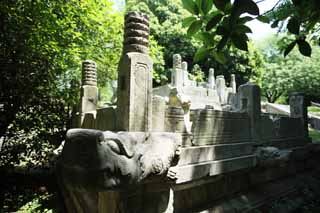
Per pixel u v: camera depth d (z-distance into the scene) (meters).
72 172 2.42
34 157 5.52
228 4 1.51
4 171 5.09
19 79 4.90
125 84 3.12
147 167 2.84
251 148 5.68
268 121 6.68
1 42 4.85
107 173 2.36
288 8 1.85
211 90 15.35
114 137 2.51
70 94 6.20
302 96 8.67
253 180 5.95
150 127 3.23
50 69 5.59
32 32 5.41
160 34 21.92
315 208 6.27
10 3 5.11
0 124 4.98
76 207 3.32
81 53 7.73
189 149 4.06
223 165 4.61
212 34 1.81
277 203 5.87
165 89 13.35
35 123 5.39
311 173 8.37
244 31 1.54
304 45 1.72
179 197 4.20
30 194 5.32
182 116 4.04
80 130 2.43
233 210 4.93
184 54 22.12
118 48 8.87
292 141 7.70
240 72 24.91
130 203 3.04
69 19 6.65
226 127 5.12
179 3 23.34
